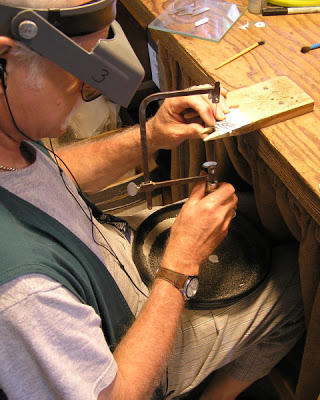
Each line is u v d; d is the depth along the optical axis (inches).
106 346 26.7
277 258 42.4
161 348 30.7
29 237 24.6
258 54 38.9
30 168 26.8
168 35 42.7
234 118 32.6
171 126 38.2
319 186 28.1
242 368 45.1
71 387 23.6
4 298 21.8
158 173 62.5
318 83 35.7
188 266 33.5
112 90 24.6
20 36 20.8
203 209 33.8
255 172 38.1
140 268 40.2
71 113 26.7
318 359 37.5
